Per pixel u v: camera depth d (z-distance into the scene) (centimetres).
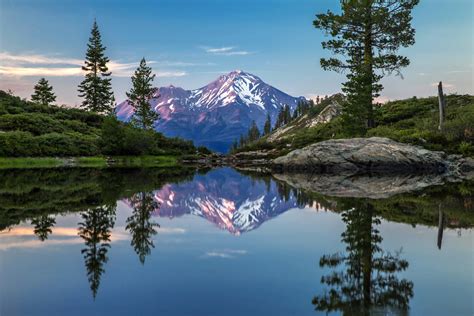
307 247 994
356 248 980
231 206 1800
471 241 1042
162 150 7806
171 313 596
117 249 968
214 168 5512
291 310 609
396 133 4644
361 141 4122
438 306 625
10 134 6050
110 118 7131
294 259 884
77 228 1228
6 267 819
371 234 1141
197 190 2516
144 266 827
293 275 773
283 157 4509
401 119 6384
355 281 738
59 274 776
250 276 766
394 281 738
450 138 4341
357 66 4966
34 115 7781
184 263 850
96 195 2084
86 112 9581
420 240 1059
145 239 1085
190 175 3978
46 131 7275
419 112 6444
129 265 834
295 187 2636
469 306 626
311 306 625
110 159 6612
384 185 2627
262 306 623
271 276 767
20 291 685
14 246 995
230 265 836
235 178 3566
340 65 5059
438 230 1184
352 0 4641
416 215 1443
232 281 737
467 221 1326
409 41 4784
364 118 5047
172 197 2106
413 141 4244
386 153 3891
